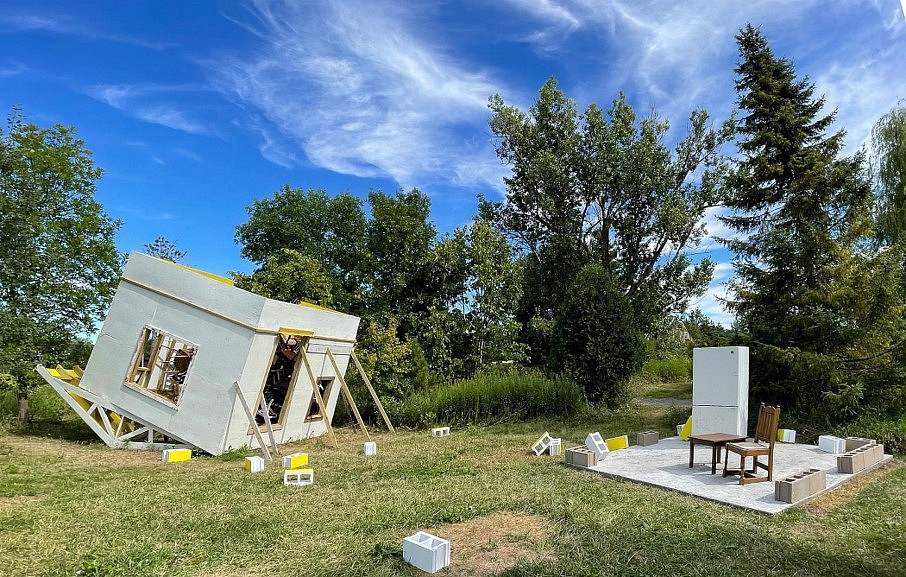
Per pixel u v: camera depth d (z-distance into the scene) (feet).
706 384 29.25
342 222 70.79
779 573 13.19
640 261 78.74
